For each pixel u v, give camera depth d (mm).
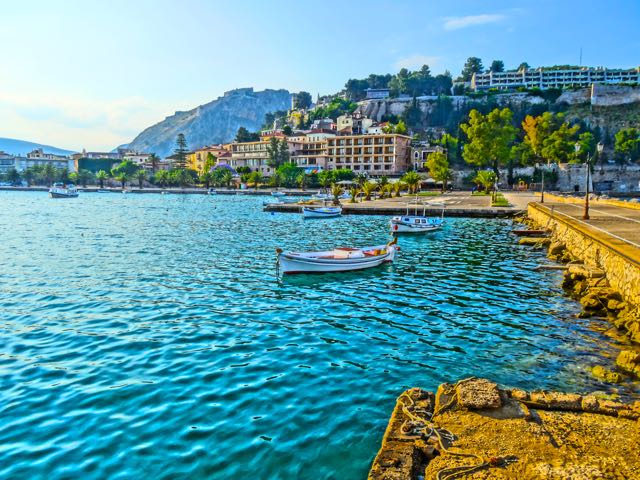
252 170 198500
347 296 26031
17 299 25125
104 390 14328
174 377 15273
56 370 15875
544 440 10000
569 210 54219
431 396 12336
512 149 153750
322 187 154375
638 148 162375
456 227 59844
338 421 12430
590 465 8961
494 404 11391
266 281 29750
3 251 41688
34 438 11766
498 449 9664
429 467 9125
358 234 54000
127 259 37562
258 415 12781
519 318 21688
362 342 18609
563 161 147000
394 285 28594
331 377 15242
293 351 17594
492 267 33906
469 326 20594
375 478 8781
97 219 73938
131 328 20312
